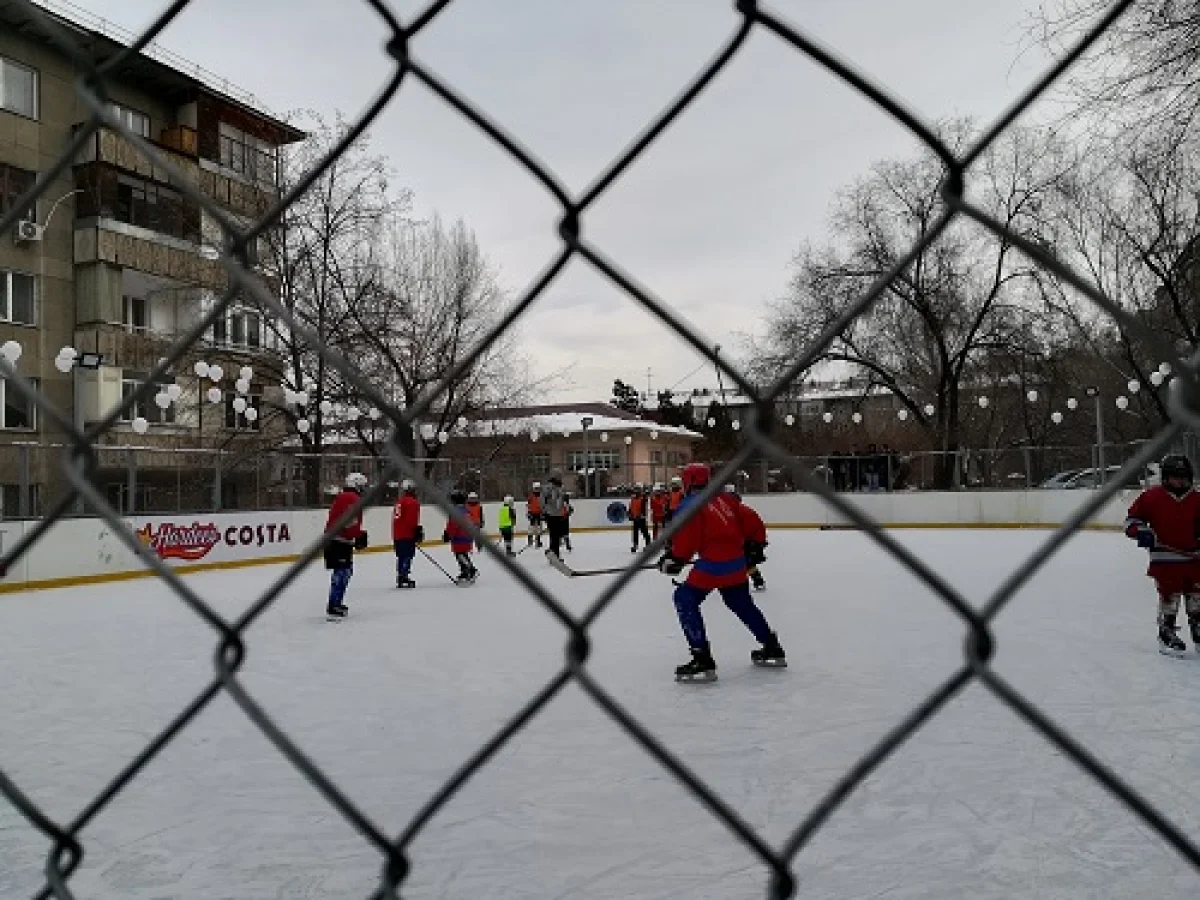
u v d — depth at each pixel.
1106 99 6.95
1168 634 6.14
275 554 15.95
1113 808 3.29
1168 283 10.48
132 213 21.53
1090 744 4.08
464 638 7.60
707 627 7.85
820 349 0.71
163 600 10.77
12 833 3.32
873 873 2.81
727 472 0.74
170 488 14.16
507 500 17.06
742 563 5.84
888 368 26.81
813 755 4.02
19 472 11.95
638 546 18.02
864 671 5.80
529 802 3.50
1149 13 6.64
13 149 20.25
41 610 9.93
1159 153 7.21
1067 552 14.91
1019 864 2.85
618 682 5.65
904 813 3.30
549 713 4.90
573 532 25.34
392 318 21.91
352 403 18.88
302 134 23.45
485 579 12.91
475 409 24.86
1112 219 15.45
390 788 3.73
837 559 14.52
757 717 4.69
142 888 2.83
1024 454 21.83
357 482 9.02
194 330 0.88
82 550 12.49
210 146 22.92
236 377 21.34
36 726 4.89
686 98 0.71
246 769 4.02
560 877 2.84
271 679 6.02
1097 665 5.82
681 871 2.87
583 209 0.75
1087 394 20.64
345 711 5.09
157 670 6.46
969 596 9.49
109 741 4.57
